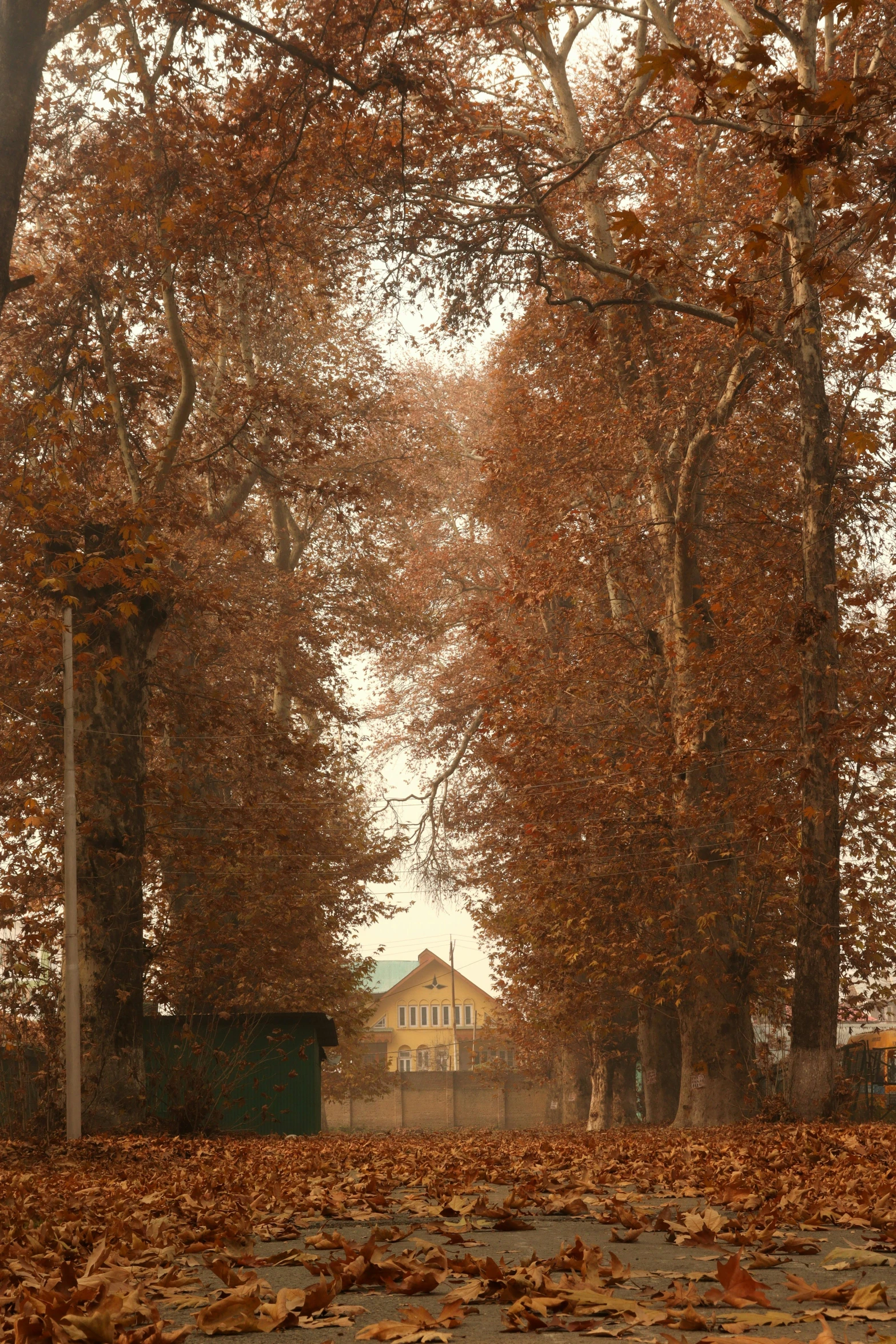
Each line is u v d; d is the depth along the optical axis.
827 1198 6.63
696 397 23.52
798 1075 18.39
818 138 6.70
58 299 22.47
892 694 20.19
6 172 11.55
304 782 29.39
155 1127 19.84
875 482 20.97
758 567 23.12
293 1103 26.12
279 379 31.50
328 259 23.31
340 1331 3.33
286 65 18.19
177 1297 4.01
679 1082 28.95
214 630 27.28
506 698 25.03
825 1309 3.41
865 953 23.30
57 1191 9.46
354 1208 6.86
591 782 23.56
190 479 28.34
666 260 7.58
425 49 18.12
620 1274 4.02
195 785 28.41
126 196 19.80
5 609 18.56
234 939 23.94
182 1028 23.98
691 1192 7.62
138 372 23.45
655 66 6.38
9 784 21.14
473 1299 3.73
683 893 22.59
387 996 98.62
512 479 27.39
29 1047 20.08
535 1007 35.25
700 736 22.17
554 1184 8.37
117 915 20.48
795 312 7.30
